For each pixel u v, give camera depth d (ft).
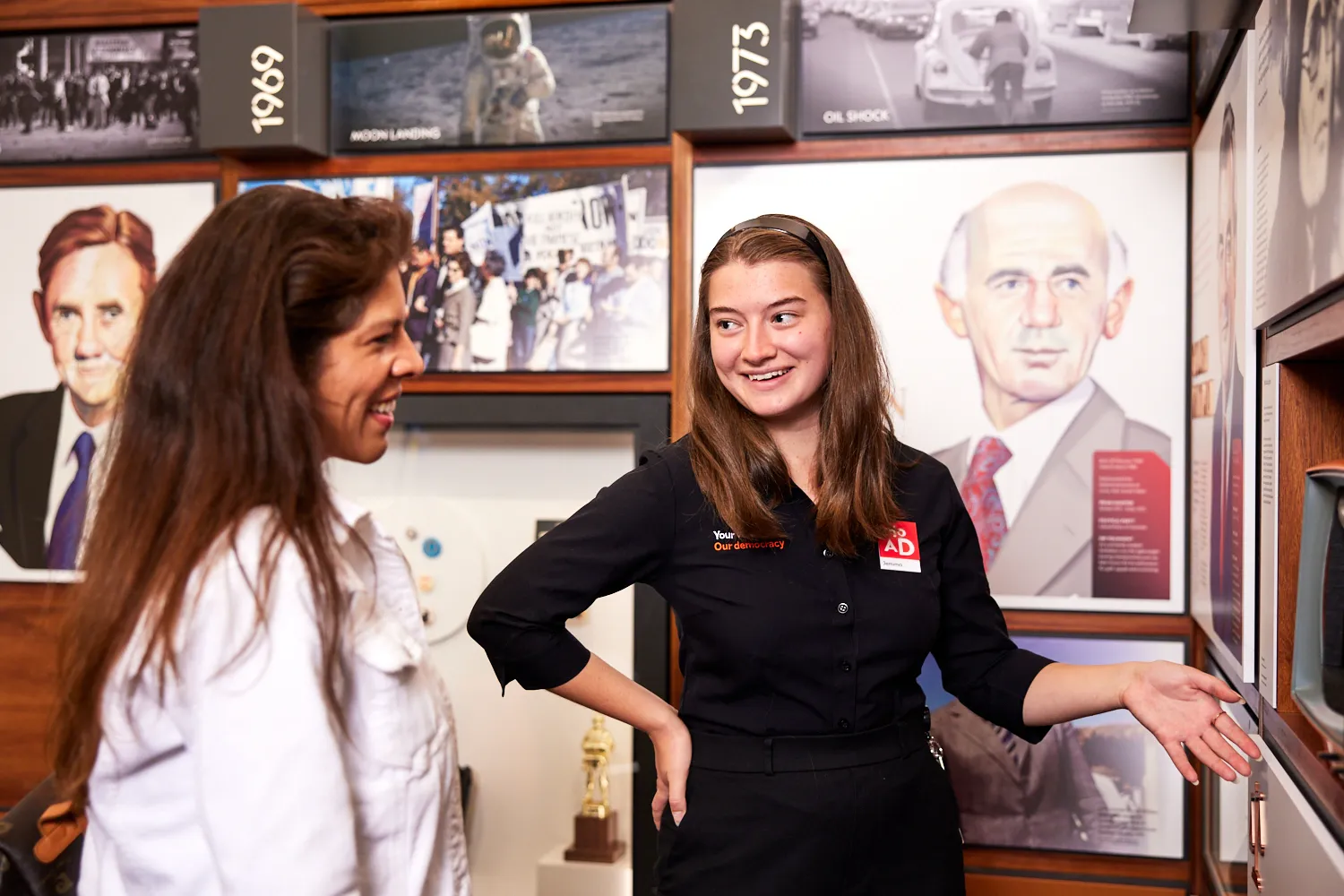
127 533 2.92
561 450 8.45
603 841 8.18
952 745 7.80
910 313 7.83
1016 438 7.70
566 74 8.22
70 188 8.88
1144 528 7.53
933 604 5.00
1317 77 3.88
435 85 8.39
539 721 8.51
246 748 2.74
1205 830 7.06
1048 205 7.63
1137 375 7.52
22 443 8.90
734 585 4.84
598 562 4.91
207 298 3.03
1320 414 4.71
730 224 8.04
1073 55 7.54
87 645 2.89
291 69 8.13
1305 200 4.06
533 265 8.27
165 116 8.75
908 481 5.21
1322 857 3.67
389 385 3.43
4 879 4.78
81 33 8.89
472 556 8.55
